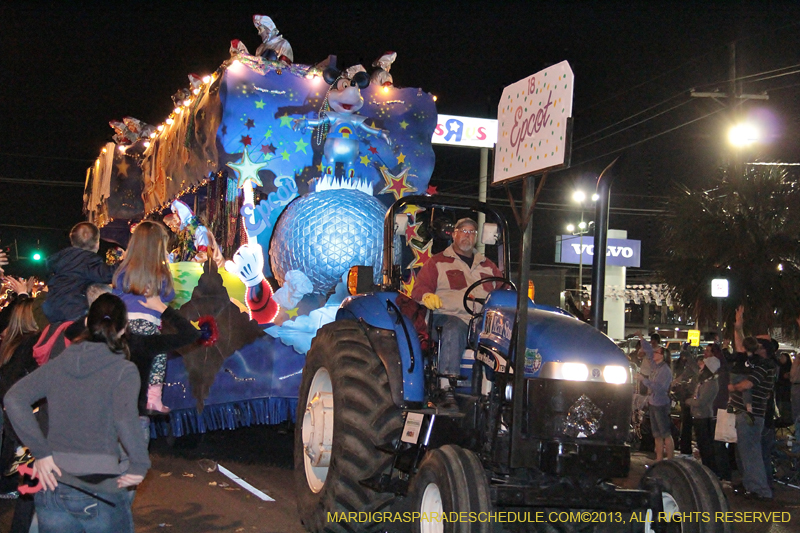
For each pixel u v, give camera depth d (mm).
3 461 4336
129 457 3422
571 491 4152
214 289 7332
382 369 5352
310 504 5633
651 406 10406
